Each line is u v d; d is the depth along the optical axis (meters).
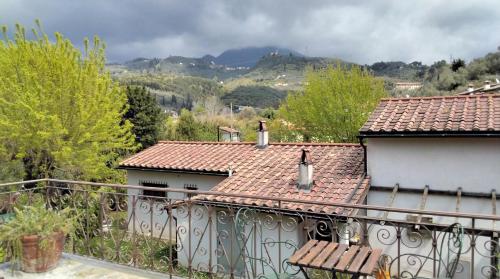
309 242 3.86
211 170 13.83
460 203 9.79
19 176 13.14
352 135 21.11
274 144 15.23
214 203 5.02
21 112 12.80
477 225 9.50
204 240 11.16
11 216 5.36
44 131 12.95
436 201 10.02
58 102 13.59
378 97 22.03
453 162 9.89
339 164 12.29
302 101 23.52
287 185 11.38
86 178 14.51
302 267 3.57
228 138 26.06
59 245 4.89
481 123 9.49
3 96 13.29
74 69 14.17
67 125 13.87
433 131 9.61
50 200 6.08
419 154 10.24
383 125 10.57
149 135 28.12
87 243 5.54
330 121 21.94
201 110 50.09
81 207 6.92
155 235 13.02
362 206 3.86
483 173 9.59
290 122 24.70
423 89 39.00
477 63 38.38
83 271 4.81
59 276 4.62
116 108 15.48
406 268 9.68
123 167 16.06
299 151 14.13
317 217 4.99
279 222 4.69
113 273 4.78
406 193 10.35
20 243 4.52
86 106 14.03
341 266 3.22
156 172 15.74
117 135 15.83
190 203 4.84
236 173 13.04
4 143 13.38
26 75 12.94
